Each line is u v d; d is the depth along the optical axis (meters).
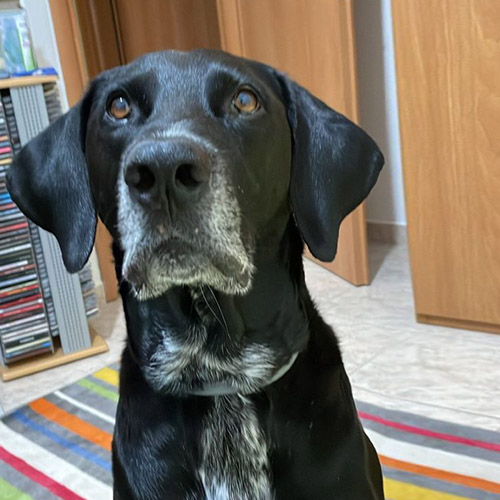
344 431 0.44
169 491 0.42
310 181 0.45
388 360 0.86
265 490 0.42
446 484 0.63
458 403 0.75
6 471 0.73
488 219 0.84
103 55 1.53
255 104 0.41
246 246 0.39
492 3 0.76
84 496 0.68
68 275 0.96
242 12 1.22
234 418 0.43
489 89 0.79
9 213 0.91
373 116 1.24
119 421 0.45
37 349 0.97
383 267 1.18
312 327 0.47
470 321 0.91
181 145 0.33
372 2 1.16
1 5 1.04
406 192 0.90
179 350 0.43
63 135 0.47
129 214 0.37
